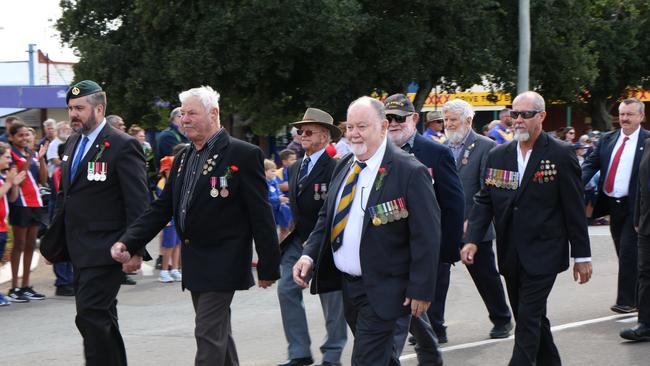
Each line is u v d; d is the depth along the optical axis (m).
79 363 8.26
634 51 35.25
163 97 26.02
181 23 24.59
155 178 13.66
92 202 6.65
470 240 7.14
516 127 6.76
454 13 24.84
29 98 35.22
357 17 23.25
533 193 6.75
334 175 5.83
